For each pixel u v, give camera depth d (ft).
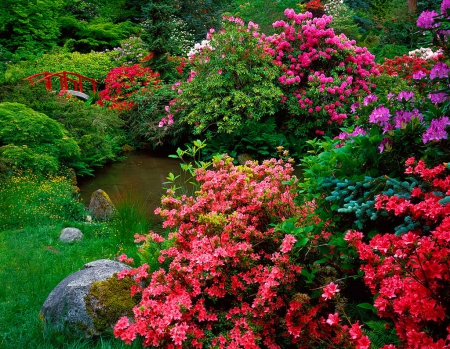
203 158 32.65
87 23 66.69
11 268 14.93
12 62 55.72
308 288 10.32
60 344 10.30
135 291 10.96
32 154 25.43
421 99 10.60
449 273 6.86
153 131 35.40
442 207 7.79
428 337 6.81
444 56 9.75
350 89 32.81
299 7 60.44
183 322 9.25
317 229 10.23
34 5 61.11
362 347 6.84
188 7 64.90
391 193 8.80
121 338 9.43
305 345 9.04
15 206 20.45
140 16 74.54
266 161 14.01
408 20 51.21
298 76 33.73
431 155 9.46
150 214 21.94
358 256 9.12
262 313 9.51
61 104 32.83
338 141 12.70
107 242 17.70
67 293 10.92
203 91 32.71
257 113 32.68
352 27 58.18
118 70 42.04
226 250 10.37
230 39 32.65
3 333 10.99
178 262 10.62
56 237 18.31
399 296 7.36
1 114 26.61
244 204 12.57
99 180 28.48
